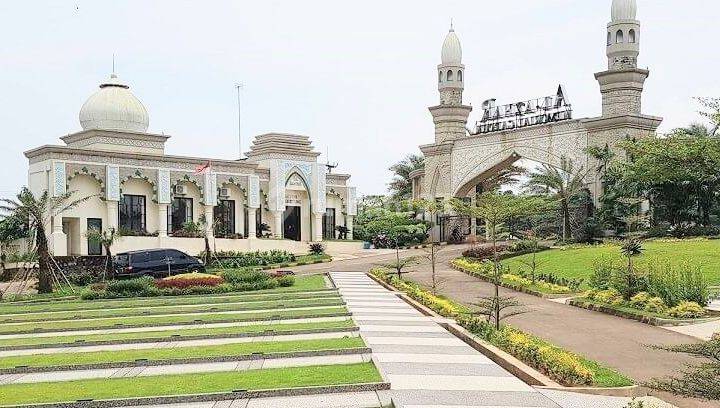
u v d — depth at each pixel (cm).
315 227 5166
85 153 4031
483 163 4972
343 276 3278
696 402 943
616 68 4228
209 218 4575
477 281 2911
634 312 1809
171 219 4478
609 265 2252
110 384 1045
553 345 1317
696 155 2292
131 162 4238
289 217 5203
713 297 2053
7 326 1842
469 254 3878
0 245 3781
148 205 4369
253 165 4841
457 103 5406
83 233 3806
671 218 3775
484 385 986
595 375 1058
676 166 2391
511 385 988
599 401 934
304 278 3275
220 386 992
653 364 1223
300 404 898
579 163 4300
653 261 2323
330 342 1332
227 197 4706
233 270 3356
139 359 1210
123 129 4519
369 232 5403
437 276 3139
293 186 5097
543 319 1791
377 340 1366
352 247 5166
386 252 4947
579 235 4138
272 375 1055
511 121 4866
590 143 4238
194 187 4569
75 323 1838
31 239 3431
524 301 2211
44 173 3959
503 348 1222
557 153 4450
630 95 4181
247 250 4600
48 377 1121
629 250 2094
